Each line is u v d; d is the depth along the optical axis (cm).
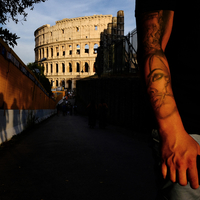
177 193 79
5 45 731
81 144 645
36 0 545
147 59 81
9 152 530
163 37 86
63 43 10631
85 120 2053
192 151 67
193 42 86
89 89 2898
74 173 359
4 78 734
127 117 1230
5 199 255
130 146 615
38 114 1711
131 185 305
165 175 70
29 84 1255
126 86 1255
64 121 1902
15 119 863
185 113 89
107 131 1034
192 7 85
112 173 360
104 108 1177
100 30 10156
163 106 73
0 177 337
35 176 343
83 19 10288
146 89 79
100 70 2738
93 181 321
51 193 275
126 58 1552
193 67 86
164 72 77
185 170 66
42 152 530
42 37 11806
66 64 10462
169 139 70
